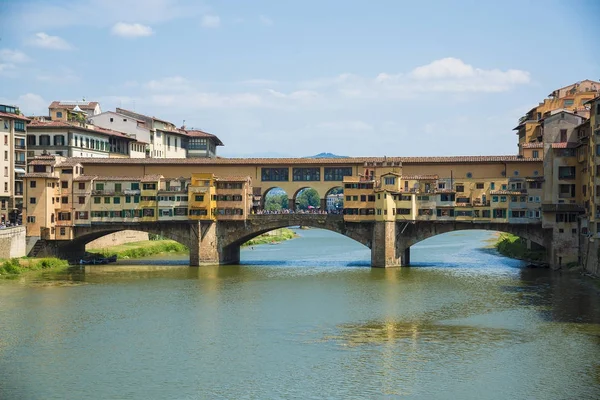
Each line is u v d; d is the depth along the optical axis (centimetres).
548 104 17138
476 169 14325
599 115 11638
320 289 11306
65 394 6556
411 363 7294
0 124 15438
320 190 15162
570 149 13288
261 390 6612
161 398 6450
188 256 16350
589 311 9431
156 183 14362
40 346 7975
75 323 8981
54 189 14350
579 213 13050
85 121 19000
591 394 6450
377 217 13862
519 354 7544
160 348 7875
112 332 8550
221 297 10644
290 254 17162
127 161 15375
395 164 14575
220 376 6975
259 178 15350
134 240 17762
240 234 14488
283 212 14950
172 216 14288
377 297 10581
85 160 15238
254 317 9294
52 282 11981
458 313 9406
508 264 14488
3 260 13212
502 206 13612
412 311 9569
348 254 17150
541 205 13412
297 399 6400
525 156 14262
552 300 10188
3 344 8056
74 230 14488
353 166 14988
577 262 13050
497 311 9500
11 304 10081
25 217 14075
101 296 10712
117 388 6694
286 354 7625
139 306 9975
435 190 13975
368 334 8394
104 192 14400
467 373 6988
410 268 13862
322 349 7794
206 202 14212
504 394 6462
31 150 16838
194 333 8494
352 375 6962
